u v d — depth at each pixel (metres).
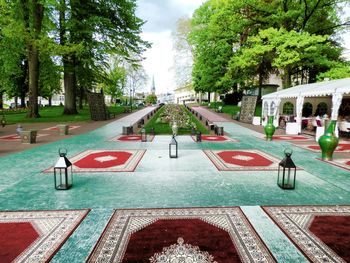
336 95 12.69
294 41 18.86
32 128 18.11
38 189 5.67
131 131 15.59
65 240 3.56
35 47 21.05
